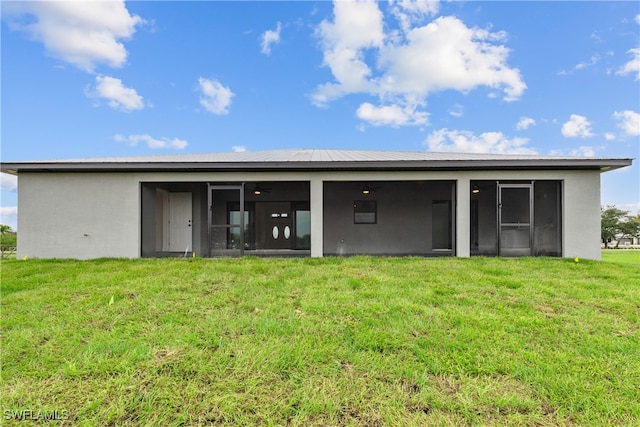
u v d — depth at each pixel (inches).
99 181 306.8
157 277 205.2
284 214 429.7
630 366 101.2
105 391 88.4
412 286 184.5
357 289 178.2
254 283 189.8
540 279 203.6
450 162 290.8
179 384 91.6
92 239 304.3
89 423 77.6
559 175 304.8
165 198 418.6
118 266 248.2
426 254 396.8
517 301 159.9
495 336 119.6
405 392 89.4
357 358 104.7
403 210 421.1
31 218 303.7
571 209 302.7
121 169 298.7
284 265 250.1
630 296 167.8
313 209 311.3
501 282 193.2
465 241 307.7
